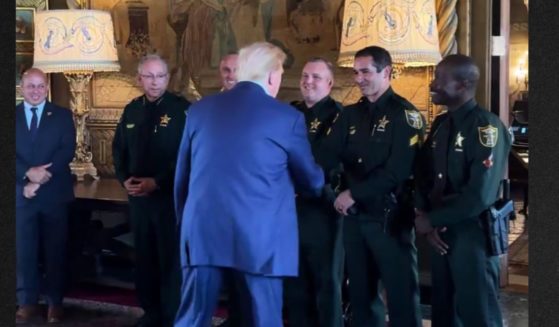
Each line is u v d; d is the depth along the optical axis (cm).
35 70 458
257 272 315
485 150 319
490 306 333
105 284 540
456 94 326
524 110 943
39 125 458
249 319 323
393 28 430
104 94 598
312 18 523
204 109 328
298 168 327
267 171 318
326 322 386
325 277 386
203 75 563
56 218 463
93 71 566
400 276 357
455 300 340
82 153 586
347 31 450
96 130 602
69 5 594
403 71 495
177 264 417
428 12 436
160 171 414
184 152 336
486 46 482
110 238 521
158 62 418
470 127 325
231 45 552
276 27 537
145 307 432
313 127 393
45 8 602
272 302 322
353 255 368
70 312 486
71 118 467
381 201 356
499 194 336
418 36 431
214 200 318
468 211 319
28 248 462
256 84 327
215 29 557
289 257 324
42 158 457
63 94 614
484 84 483
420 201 344
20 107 461
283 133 320
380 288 395
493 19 487
